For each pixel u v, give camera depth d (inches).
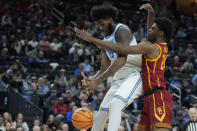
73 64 527.2
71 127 334.6
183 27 781.3
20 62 489.7
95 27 610.9
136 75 150.4
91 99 366.3
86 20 686.5
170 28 147.4
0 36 585.6
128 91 145.1
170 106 143.9
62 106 366.9
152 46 142.7
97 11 150.4
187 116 375.2
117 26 147.5
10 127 305.4
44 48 543.8
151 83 144.1
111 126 140.8
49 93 386.3
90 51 551.5
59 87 416.5
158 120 139.8
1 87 414.0
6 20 634.8
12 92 397.7
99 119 157.6
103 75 141.9
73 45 546.0
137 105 399.2
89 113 144.9
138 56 150.3
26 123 354.9
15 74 419.2
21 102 376.2
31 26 638.5
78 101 381.1
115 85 154.9
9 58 508.1
